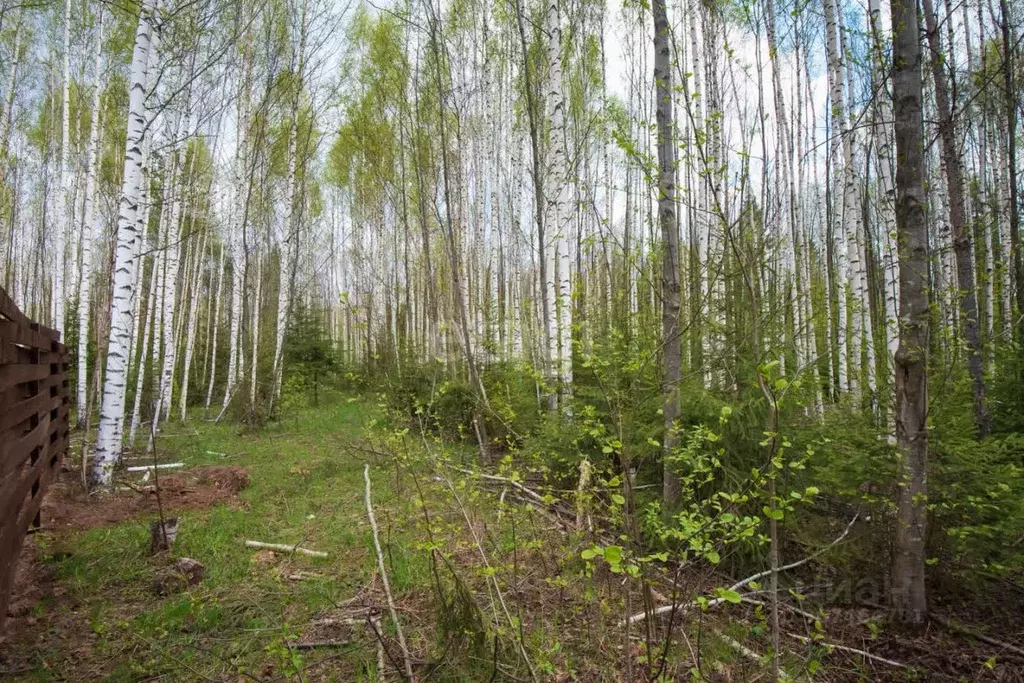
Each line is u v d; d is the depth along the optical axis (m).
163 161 12.31
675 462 3.99
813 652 3.24
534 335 8.95
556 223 8.55
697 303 4.55
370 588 3.89
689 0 9.07
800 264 11.54
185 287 16.78
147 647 3.14
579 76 11.30
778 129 9.95
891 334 6.28
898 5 3.41
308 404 14.62
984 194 9.75
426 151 13.11
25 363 3.61
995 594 3.86
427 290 15.80
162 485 6.45
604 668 2.87
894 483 3.66
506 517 4.18
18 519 3.30
